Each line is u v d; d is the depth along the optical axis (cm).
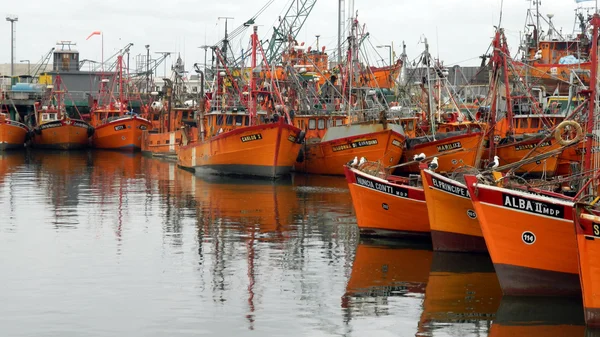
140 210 4175
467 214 2986
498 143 5591
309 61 7412
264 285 2634
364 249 3161
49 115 9744
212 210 4162
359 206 3353
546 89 6950
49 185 5372
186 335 2164
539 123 6019
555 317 2295
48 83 12244
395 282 2667
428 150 5672
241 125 6309
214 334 2175
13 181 5622
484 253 3027
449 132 6119
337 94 7275
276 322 2267
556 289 2434
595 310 2148
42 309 2375
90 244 3259
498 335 2164
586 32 7525
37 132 9144
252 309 2381
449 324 2252
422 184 3275
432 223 3056
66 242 3300
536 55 6938
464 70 9525
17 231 3544
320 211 4122
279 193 4909
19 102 10775
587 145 2603
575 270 2397
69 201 4534
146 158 8050
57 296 2503
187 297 2495
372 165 3609
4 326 2230
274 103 6366
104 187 5259
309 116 6500
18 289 2580
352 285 2634
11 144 8944
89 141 9419
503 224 2417
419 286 2619
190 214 4028
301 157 6325
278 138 5669
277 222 3775
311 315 2330
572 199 2547
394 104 7112
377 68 8275
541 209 2366
